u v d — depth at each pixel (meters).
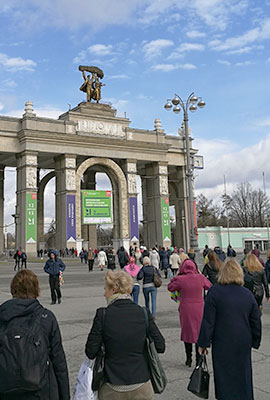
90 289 23.77
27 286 4.51
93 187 75.19
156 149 70.50
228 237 79.31
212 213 133.25
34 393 4.00
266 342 10.55
